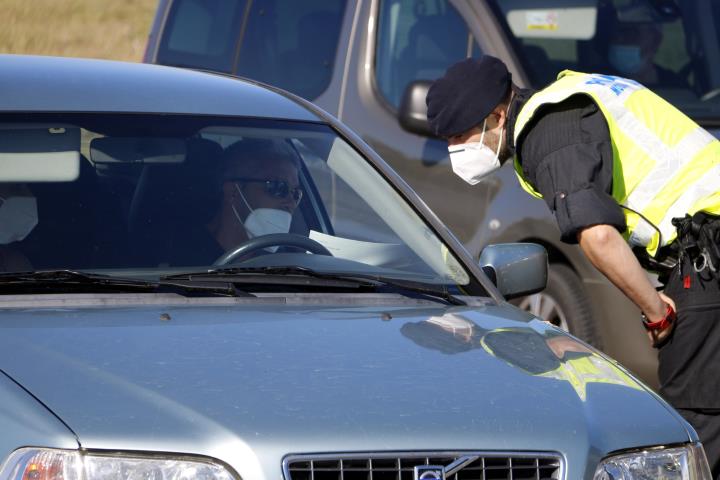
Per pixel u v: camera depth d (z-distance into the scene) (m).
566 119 16.86
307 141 17.20
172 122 16.47
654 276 23.83
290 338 13.16
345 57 28.14
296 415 11.54
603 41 27.72
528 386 12.84
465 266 16.50
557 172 16.62
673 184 17.14
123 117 16.27
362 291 15.35
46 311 13.55
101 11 95.50
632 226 17.20
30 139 15.52
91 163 15.63
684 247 17.08
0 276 14.09
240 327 13.35
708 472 13.23
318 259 15.90
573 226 16.41
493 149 17.70
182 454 11.15
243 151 16.45
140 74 17.55
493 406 12.27
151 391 11.65
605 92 17.23
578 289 25.45
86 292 14.12
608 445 12.47
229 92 17.73
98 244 14.86
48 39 85.38
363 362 12.73
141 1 101.31
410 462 11.57
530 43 27.19
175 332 13.03
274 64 29.14
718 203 17.16
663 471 12.73
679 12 28.42
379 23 27.98
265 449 11.21
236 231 15.65
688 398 17.41
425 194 26.66
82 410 11.34
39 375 11.80
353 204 16.81
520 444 11.95
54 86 16.53
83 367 11.98
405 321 14.29
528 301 26.16
